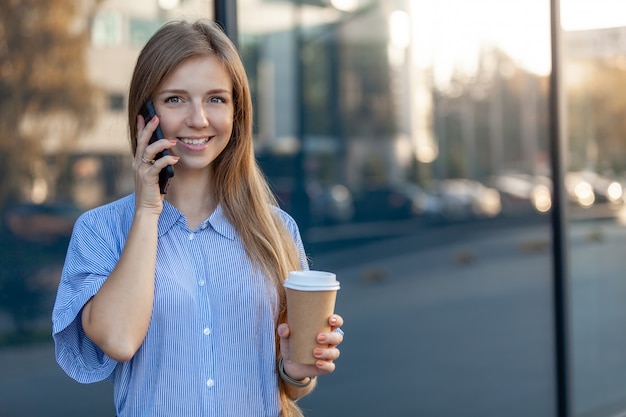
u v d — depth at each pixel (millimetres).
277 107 5188
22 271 4262
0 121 4254
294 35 5250
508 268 6027
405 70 5703
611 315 6410
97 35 4492
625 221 6527
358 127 5512
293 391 2219
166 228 2158
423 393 5633
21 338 4238
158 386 2080
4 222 4230
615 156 6438
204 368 2105
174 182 2217
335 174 5422
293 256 2338
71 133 4426
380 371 5461
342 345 5355
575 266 6188
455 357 5746
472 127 5949
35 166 4324
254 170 2289
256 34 5090
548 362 6035
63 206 4391
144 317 2012
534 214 6176
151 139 2123
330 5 5387
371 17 5566
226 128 2178
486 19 6000
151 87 2131
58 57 4395
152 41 2156
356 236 5473
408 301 5609
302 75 5285
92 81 4484
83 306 2055
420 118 5770
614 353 6402
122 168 4559
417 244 5699
